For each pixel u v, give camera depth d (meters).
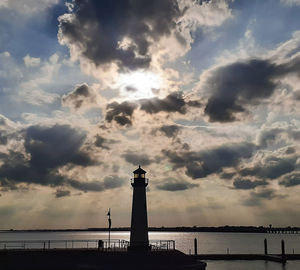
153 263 62.53
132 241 68.25
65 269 59.25
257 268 85.38
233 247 183.12
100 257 62.19
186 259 65.44
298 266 88.75
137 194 70.44
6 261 59.56
